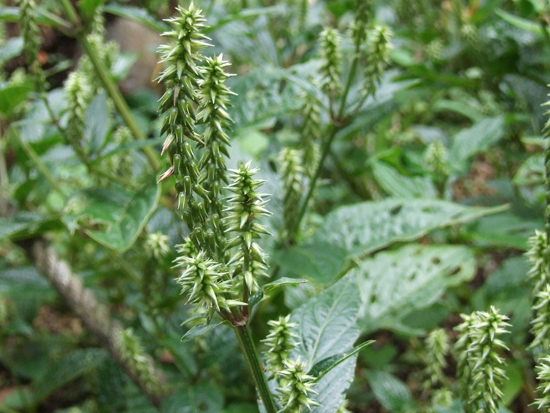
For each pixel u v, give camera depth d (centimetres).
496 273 40
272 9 36
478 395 19
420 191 41
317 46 47
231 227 16
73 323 58
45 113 38
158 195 28
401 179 41
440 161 39
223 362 36
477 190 63
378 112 42
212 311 16
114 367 41
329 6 51
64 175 46
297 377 17
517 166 50
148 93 63
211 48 49
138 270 38
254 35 49
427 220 31
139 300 35
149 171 39
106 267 43
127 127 39
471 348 19
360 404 41
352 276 22
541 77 45
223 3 53
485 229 39
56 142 37
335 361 19
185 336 17
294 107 32
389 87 33
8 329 44
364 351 44
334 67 29
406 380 47
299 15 50
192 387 30
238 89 33
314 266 29
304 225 36
